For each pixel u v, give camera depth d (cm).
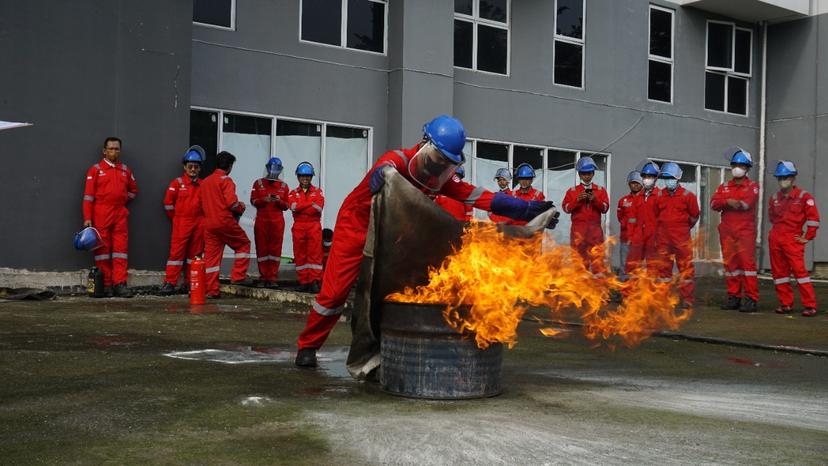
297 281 1178
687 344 697
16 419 355
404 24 1323
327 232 1181
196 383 446
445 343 422
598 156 1622
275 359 539
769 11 1773
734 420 388
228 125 1206
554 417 385
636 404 423
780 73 1856
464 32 1437
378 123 1344
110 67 998
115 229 973
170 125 1043
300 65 1263
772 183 1850
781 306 986
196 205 1012
